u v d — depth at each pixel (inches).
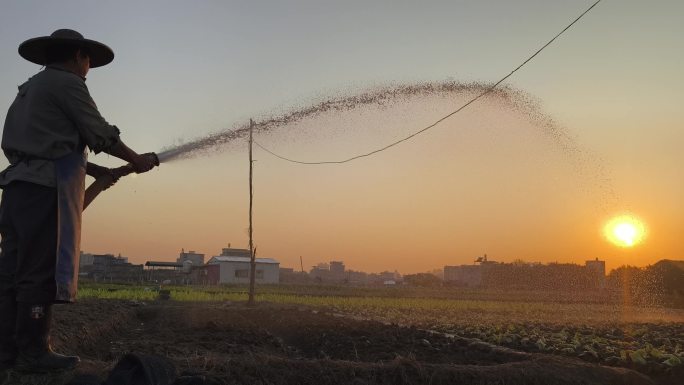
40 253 192.9
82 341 404.8
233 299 1334.9
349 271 6692.9
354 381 256.2
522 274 3410.4
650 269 2130.9
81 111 196.2
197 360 242.2
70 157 197.8
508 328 658.2
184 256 4060.0
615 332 675.4
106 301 933.8
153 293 1337.4
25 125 195.0
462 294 2450.8
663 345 501.4
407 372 273.6
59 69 202.7
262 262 3189.0
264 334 550.3
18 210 192.2
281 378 243.0
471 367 297.0
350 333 577.3
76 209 198.1
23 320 194.9
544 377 303.1
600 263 3043.8
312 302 1321.4
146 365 199.2
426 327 700.0
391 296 2031.3
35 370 200.1
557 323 834.8
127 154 215.3
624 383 328.2
